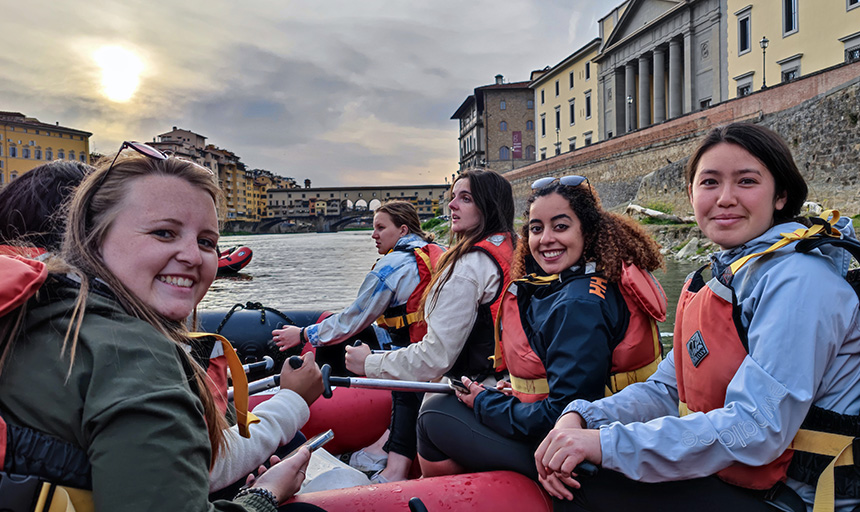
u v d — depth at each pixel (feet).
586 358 5.03
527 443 5.36
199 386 3.23
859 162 49.16
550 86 144.56
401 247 9.39
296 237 239.09
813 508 3.73
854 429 3.66
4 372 2.63
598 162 99.04
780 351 3.68
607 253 5.47
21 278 2.58
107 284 3.00
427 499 4.92
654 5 101.45
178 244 3.19
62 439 2.60
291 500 4.67
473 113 193.77
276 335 9.53
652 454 3.93
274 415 4.66
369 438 8.71
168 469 2.58
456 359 7.47
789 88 59.36
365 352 7.70
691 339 4.39
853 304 3.73
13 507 2.42
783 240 3.92
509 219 7.94
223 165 307.37
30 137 226.99
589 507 4.41
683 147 78.48
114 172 3.15
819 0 69.67
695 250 45.55
